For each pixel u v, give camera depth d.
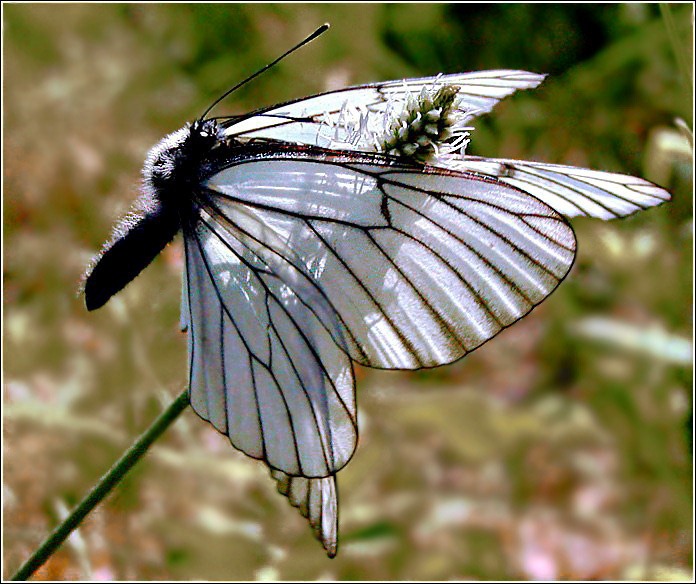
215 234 0.32
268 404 0.32
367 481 0.37
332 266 0.31
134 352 0.38
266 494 0.37
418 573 0.37
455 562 0.37
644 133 0.42
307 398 0.32
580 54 0.44
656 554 0.37
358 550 0.37
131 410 0.38
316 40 0.44
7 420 0.37
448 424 0.38
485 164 0.32
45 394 0.38
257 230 0.31
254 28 0.45
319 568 0.36
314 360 0.31
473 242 0.31
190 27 0.45
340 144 0.31
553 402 0.39
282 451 0.32
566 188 0.32
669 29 0.37
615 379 0.38
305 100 0.32
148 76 0.45
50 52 0.44
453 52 0.45
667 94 0.42
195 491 0.37
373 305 0.31
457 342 0.31
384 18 0.45
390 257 0.31
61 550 0.37
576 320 0.39
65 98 0.43
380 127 0.31
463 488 0.38
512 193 0.30
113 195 0.41
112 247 0.32
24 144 0.41
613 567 0.37
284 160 0.31
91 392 0.38
